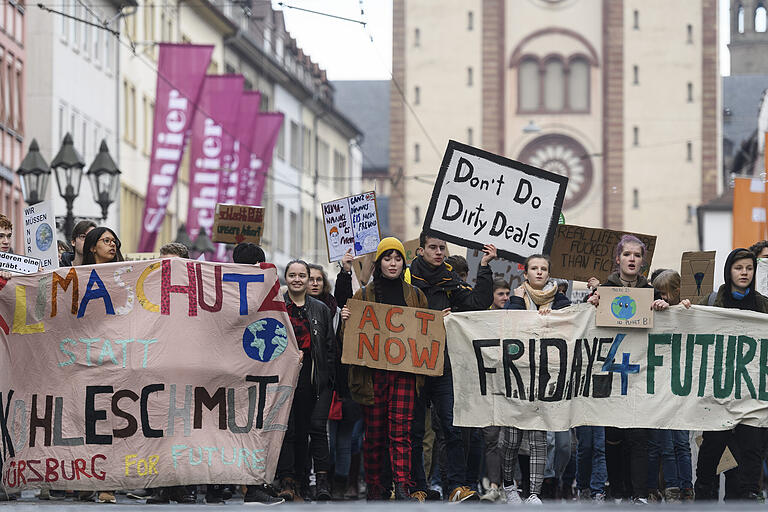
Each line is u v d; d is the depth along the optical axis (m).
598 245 22.59
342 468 22.66
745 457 18.45
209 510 14.67
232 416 17.38
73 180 36.03
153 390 17.23
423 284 19.45
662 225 149.75
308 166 126.25
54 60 66.88
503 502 19.09
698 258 23.86
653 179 150.00
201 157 72.69
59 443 17.27
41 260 20.03
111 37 76.94
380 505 15.48
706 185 149.25
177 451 17.19
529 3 152.12
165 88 65.62
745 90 160.62
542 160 152.12
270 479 17.44
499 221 19.48
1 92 61.94
